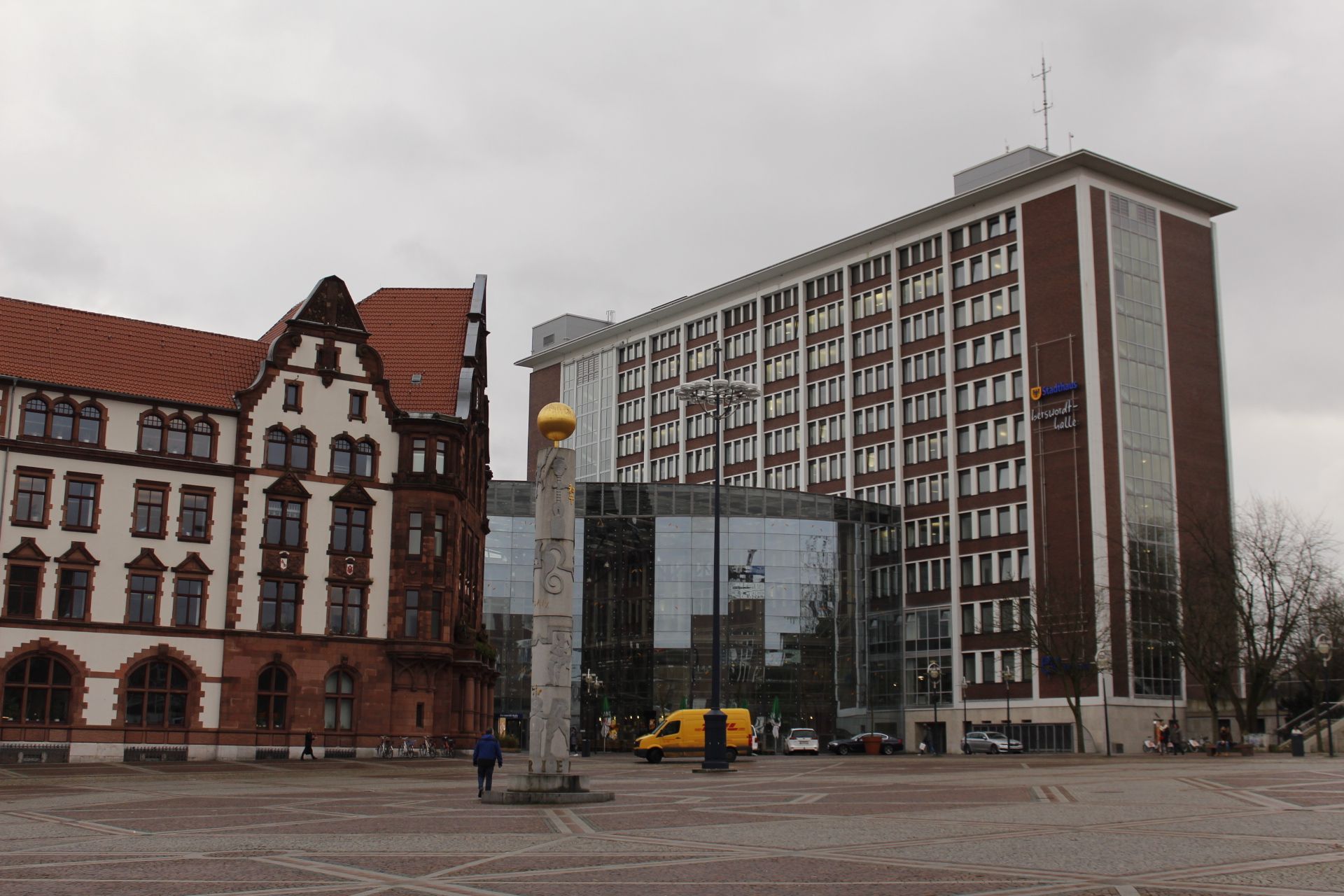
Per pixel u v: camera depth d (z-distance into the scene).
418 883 15.52
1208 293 115.69
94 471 63.69
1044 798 30.94
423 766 59.19
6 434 62.25
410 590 69.25
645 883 15.44
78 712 61.72
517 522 106.12
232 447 67.12
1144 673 104.19
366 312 79.81
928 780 42.69
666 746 75.75
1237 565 86.06
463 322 79.06
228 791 37.50
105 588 63.12
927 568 118.69
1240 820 23.47
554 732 31.58
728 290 143.12
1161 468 108.56
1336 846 18.69
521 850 19.47
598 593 106.31
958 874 15.86
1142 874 15.66
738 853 18.83
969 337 117.75
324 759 65.19
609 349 159.62
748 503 108.88
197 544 65.44
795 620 107.81
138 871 16.94
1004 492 112.75
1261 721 110.81
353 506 69.06
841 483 128.25
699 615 105.62
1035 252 112.44
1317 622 85.25
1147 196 113.19
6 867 17.39
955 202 118.50
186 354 69.38
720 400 62.81
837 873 16.23
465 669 73.19
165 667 63.97
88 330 67.56
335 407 69.44
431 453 70.56
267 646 65.88
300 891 14.84
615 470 155.75
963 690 112.75
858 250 129.75
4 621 60.75
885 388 125.56
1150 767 52.66
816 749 96.06
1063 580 101.56
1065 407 108.12
